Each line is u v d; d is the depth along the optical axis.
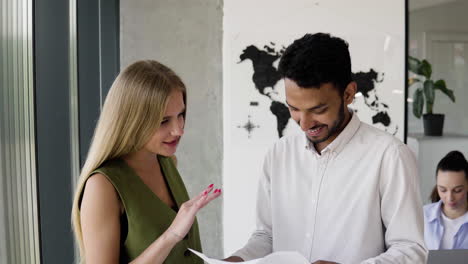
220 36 3.27
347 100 1.38
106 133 1.25
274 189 1.57
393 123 3.26
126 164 1.29
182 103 1.32
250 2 3.21
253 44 3.23
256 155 3.27
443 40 3.30
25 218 1.35
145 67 1.29
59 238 1.91
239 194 3.28
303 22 3.22
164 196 1.42
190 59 3.28
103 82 3.10
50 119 1.88
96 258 1.20
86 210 1.21
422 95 3.32
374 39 3.23
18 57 1.34
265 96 3.24
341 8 3.22
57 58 1.89
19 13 1.35
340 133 1.43
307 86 1.25
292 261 1.15
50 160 1.89
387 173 1.37
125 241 1.26
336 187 1.44
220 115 3.31
